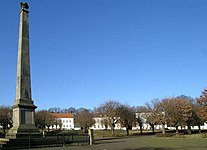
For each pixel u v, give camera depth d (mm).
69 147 29953
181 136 61312
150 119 77688
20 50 33938
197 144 35562
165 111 70562
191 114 72312
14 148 27688
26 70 33812
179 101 72312
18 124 31594
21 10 35188
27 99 33062
